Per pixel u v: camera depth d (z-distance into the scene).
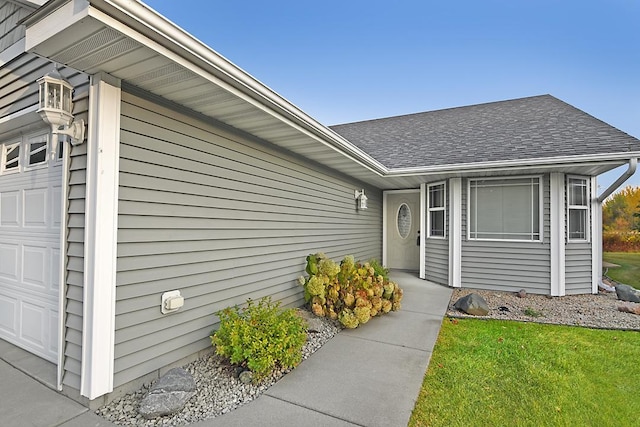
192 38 2.07
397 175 6.86
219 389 2.65
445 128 8.66
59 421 2.18
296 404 2.47
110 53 2.06
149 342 2.69
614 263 9.86
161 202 2.79
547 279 6.16
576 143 5.96
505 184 6.50
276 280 4.49
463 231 6.81
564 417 2.38
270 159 4.36
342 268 4.85
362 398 2.57
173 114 2.91
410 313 4.98
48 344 3.03
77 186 2.48
